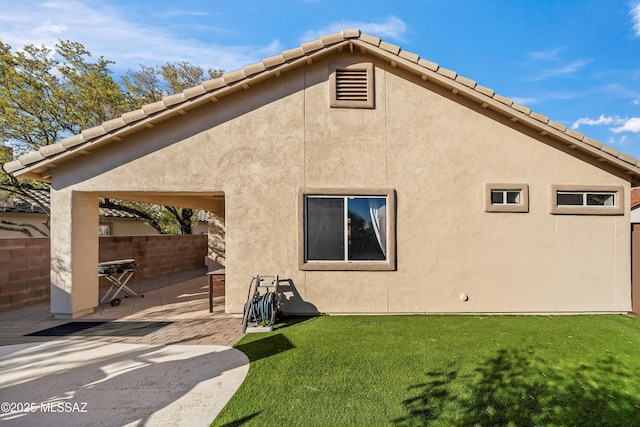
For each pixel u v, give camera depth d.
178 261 16.12
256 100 7.73
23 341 5.98
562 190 7.85
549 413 3.65
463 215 7.82
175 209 20.41
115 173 7.46
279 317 7.28
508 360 5.01
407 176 7.83
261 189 7.69
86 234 7.80
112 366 4.87
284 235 7.68
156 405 3.79
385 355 5.20
